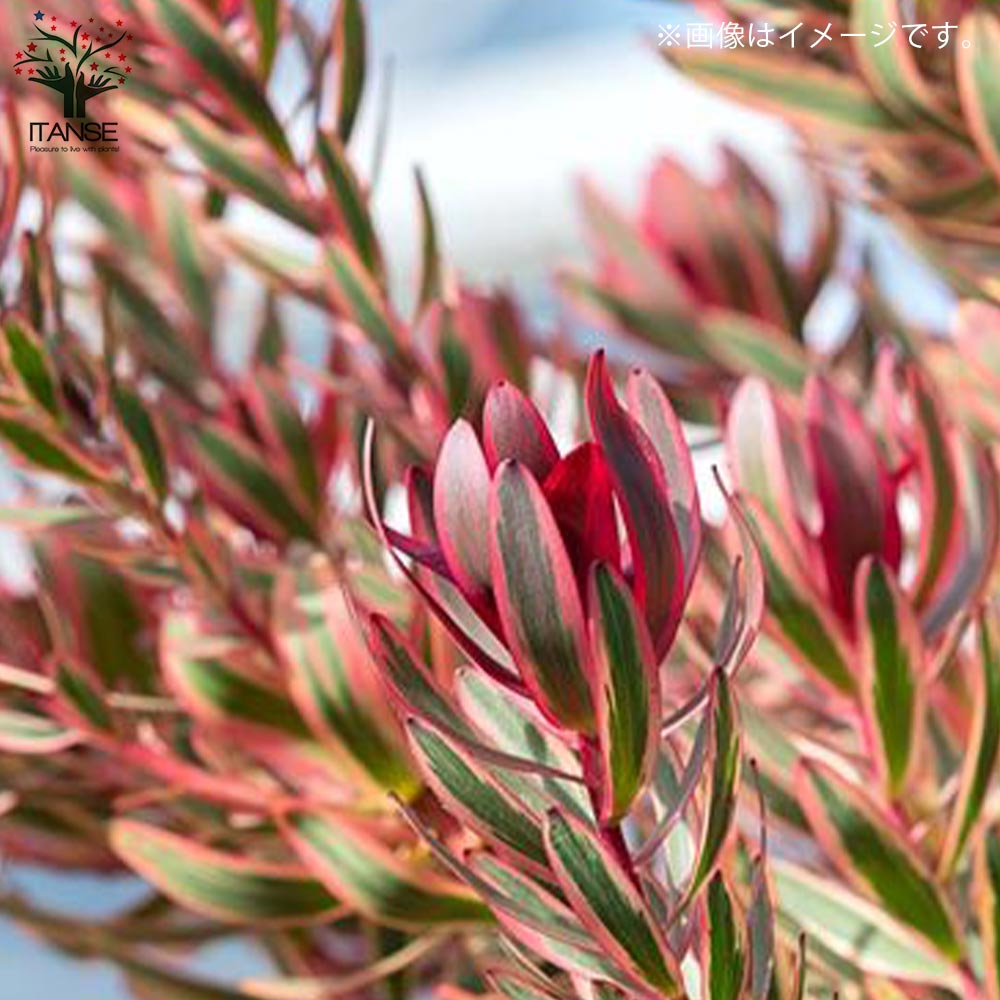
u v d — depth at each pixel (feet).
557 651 3.93
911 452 4.61
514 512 3.90
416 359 4.86
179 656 4.72
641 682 3.93
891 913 4.39
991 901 4.33
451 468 3.94
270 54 4.76
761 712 4.54
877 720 4.41
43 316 4.76
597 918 3.99
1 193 4.72
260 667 4.75
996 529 4.47
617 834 4.02
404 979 4.87
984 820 4.41
